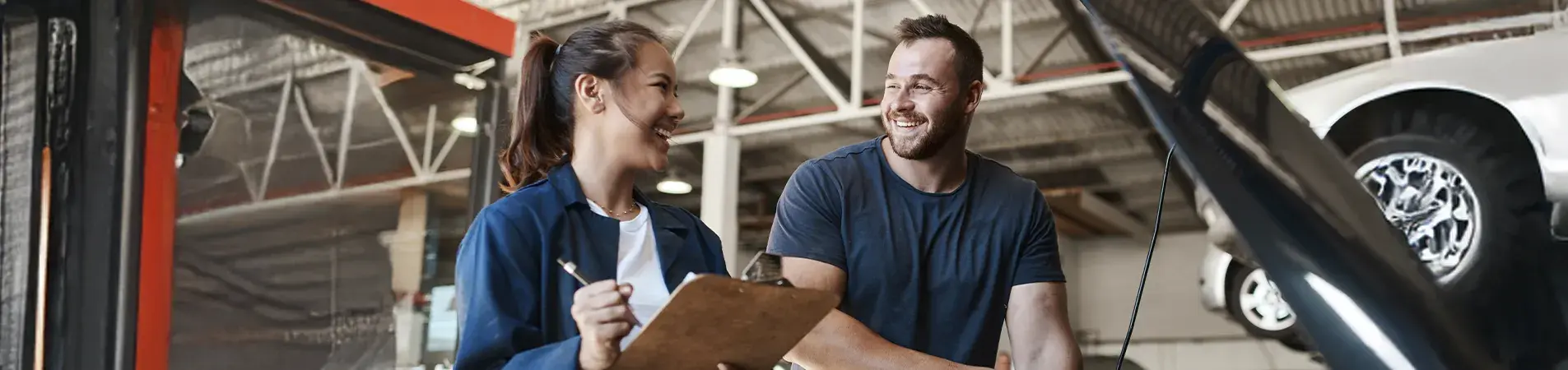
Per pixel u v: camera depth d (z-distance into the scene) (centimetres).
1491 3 568
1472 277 277
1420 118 306
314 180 300
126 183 254
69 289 249
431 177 315
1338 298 146
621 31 142
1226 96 144
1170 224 1201
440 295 311
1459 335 148
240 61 283
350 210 306
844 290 190
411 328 308
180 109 265
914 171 191
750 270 130
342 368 300
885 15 749
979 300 191
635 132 140
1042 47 773
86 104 250
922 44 187
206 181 279
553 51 147
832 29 776
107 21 251
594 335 117
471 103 320
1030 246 195
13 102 248
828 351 181
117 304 253
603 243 138
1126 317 1230
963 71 186
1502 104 291
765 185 1105
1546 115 283
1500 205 284
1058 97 845
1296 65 683
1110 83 693
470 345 125
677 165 1013
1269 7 668
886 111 189
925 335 190
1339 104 318
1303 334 169
